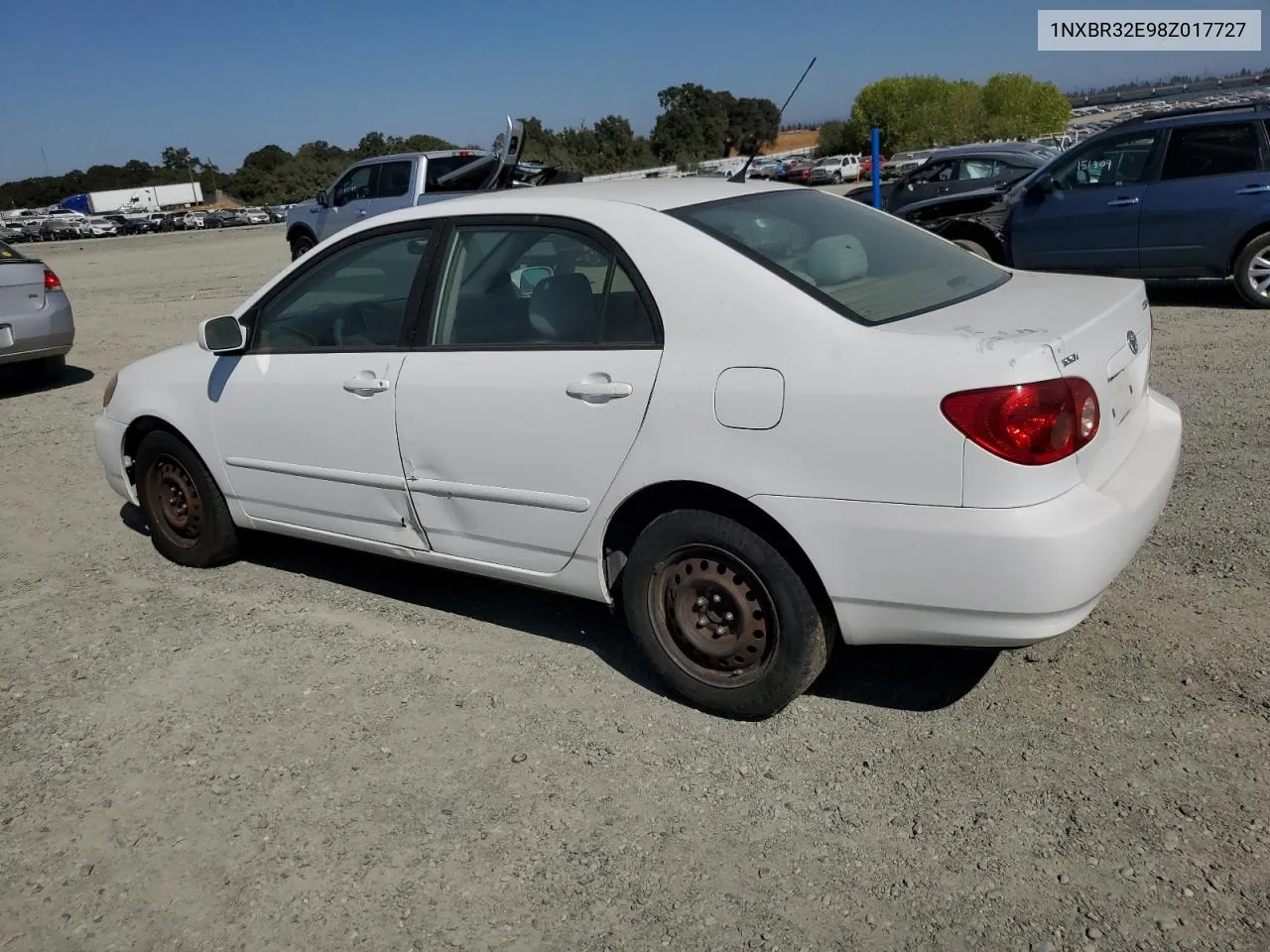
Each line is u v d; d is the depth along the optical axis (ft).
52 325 30.71
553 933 8.38
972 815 9.33
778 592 10.34
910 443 9.21
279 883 9.20
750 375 9.98
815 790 9.89
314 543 17.38
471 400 11.91
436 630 13.82
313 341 14.02
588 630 13.52
